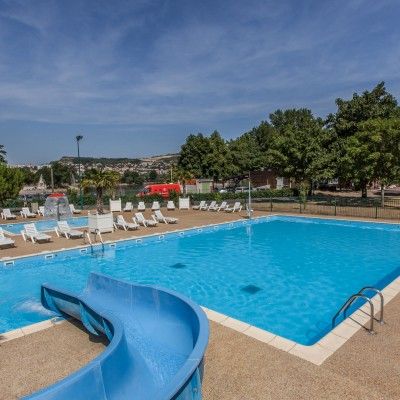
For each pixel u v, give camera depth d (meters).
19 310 9.48
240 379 4.93
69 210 26.09
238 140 63.94
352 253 15.04
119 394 4.54
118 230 20.06
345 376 4.93
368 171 25.36
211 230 21.09
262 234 19.80
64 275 12.84
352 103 33.91
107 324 5.91
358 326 6.48
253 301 9.90
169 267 13.58
